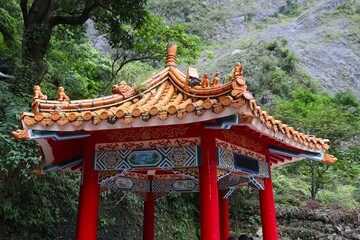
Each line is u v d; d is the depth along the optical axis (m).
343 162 15.43
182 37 12.38
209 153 5.57
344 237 13.65
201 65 44.03
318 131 15.69
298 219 14.46
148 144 5.84
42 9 11.13
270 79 33.88
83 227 5.71
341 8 55.06
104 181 6.04
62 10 11.67
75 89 12.52
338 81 42.06
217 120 5.02
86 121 5.09
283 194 16.64
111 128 5.06
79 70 14.58
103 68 15.83
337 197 17.22
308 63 44.19
